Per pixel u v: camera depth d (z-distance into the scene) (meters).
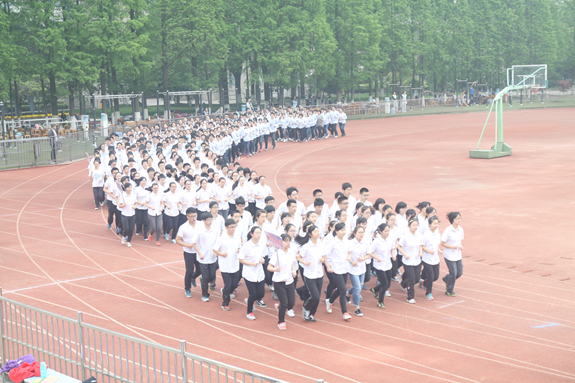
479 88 84.75
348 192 13.57
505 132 43.38
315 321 10.81
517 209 18.80
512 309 11.00
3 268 14.47
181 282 13.32
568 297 11.49
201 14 52.91
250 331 10.38
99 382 7.90
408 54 71.94
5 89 41.94
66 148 33.91
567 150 32.09
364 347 9.52
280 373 8.65
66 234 17.89
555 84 92.50
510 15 81.50
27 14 43.75
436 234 11.59
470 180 24.31
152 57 54.28
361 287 11.99
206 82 56.12
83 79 44.72
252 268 10.84
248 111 41.44
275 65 58.06
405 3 71.00
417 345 9.55
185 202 16.53
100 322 10.90
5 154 31.09
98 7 47.28
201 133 30.12
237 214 11.97
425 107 66.38
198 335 10.23
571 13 89.94
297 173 28.31
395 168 28.52
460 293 12.01
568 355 9.02
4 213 20.91
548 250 14.48
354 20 63.75
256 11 57.69
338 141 41.91
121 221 16.36
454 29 79.56
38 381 7.85
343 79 65.25
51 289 12.84
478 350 9.28
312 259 10.51
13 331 9.41
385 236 11.17
